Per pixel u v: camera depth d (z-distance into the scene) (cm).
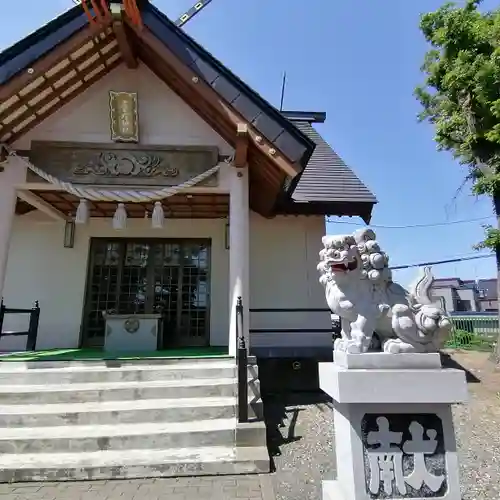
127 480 413
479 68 1027
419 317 266
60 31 598
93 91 704
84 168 668
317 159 1132
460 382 251
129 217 948
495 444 521
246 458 435
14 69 585
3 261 642
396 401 248
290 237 927
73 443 457
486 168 1100
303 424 588
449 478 251
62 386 553
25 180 659
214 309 929
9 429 484
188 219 966
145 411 505
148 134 693
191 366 597
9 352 802
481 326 1773
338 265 286
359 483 249
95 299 925
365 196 903
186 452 456
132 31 633
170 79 689
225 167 685
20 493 383
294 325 882
